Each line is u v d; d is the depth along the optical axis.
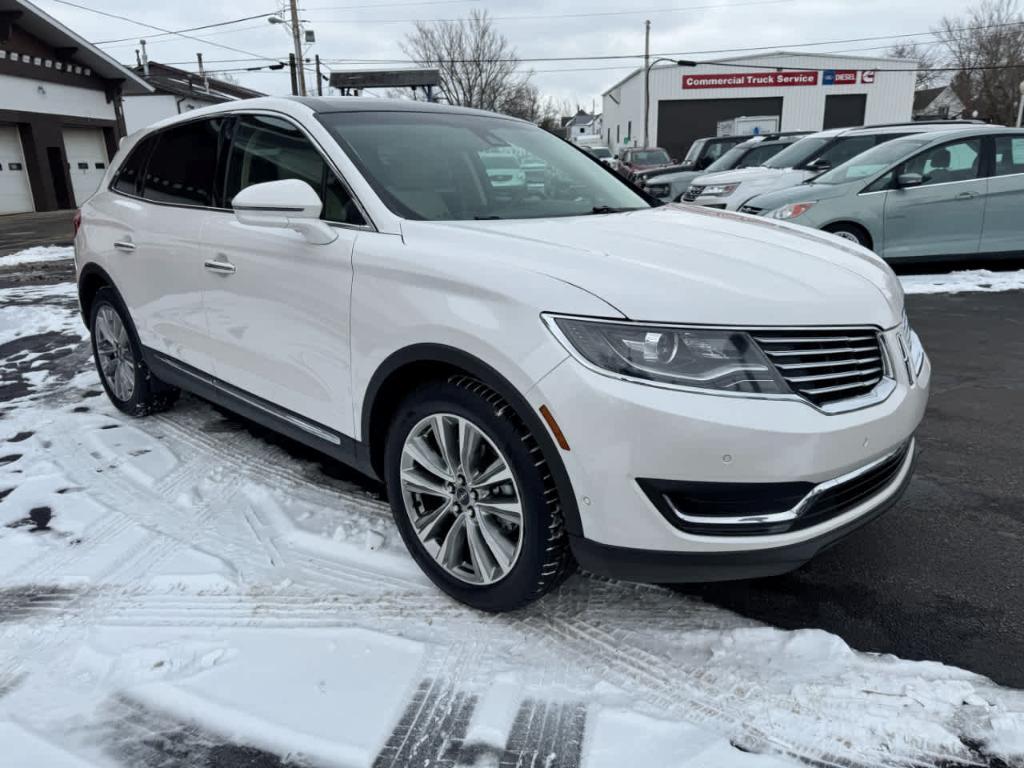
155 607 2.50
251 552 2.84
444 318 2.21
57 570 2.72
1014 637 2.33
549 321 2.02
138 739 1.94
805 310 2.12
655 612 2.46
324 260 2.64
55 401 4.66
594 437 1.96
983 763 1.82
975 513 3.14
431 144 3.10
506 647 2.28
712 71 42.72
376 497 3.27
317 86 39.72
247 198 2.55
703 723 1.97
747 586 2.62
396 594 2.55
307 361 2.79
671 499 1.99
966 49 50.78
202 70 40.06
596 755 1.87
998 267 9.05
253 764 1.86
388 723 1.98
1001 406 4.41
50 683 2.15
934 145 8.05
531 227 2.60
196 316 3.38
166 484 3.42
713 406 1.94
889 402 2.24
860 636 2.35
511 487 2.23
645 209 3.29
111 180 4.24
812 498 2.06
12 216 21.34
